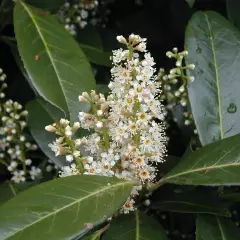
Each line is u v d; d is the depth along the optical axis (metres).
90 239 0.20
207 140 0.23
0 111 0.26
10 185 0.26
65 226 0.18
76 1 0.29
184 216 0.28
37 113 0.26
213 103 0.24
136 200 0.22
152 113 0.21
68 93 0.22
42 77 0.22
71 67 0.23
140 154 0.20
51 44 0.23
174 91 0.25
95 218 0.18
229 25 0.25
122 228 0.20
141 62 0.20
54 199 0.18
